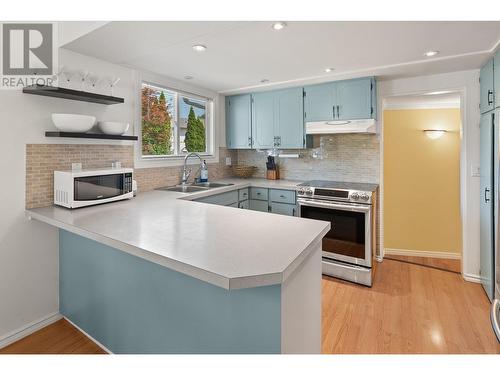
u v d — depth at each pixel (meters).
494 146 2.41
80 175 2.10
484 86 2.68
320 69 2.87
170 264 1.14
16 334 2.08
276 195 3.59
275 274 1.01
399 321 2.30
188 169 3.61
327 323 2.28
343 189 3.07
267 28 1.92
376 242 3.60
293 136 3.67
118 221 1.75
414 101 3.68
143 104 3.17
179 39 2.07
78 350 1.98
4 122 1.96
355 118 3.25
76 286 2.15
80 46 2.19
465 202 3.00
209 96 3.87
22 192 2.06
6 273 2.02
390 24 1.89
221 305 1.29
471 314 2.38
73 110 2.32
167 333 1.53
